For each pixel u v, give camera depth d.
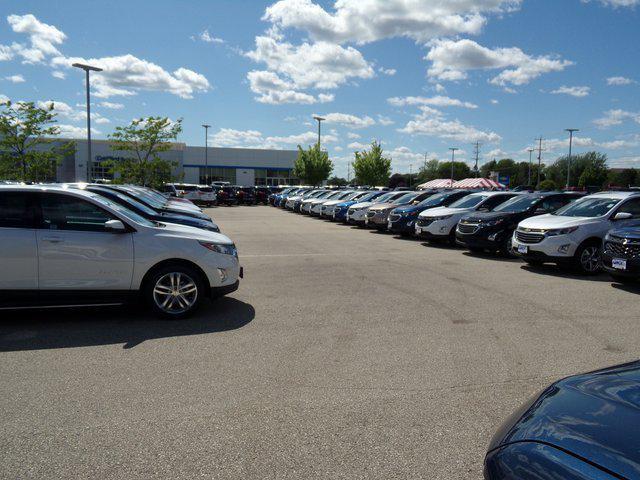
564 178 93.44
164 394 4.04
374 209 19.80
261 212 35.75
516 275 9.90
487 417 3.66
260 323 6.24
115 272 6.19
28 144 20.92
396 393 4.08
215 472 2.94
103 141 65.25
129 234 6.27
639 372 2.22
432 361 4.85
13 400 3.93
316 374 4.50
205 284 6.55
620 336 5.71
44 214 6.10
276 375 4.47
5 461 3.06
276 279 9.33
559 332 5.87
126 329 5.95
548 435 1.83
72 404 3.86
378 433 3.41
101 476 2.90
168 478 2.88
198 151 72.75
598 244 9.99
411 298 7.71
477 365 4.74
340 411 3.74
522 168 120.31
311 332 5.85
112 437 3.35
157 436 3.36
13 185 6.23
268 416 3.66
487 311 6.88
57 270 6.02
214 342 5.45
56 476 2.90
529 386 4.23
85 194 6.33
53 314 6.70
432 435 3.39
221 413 3.71
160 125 29.27
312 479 2.88
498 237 12.33
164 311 6.38
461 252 13.64
